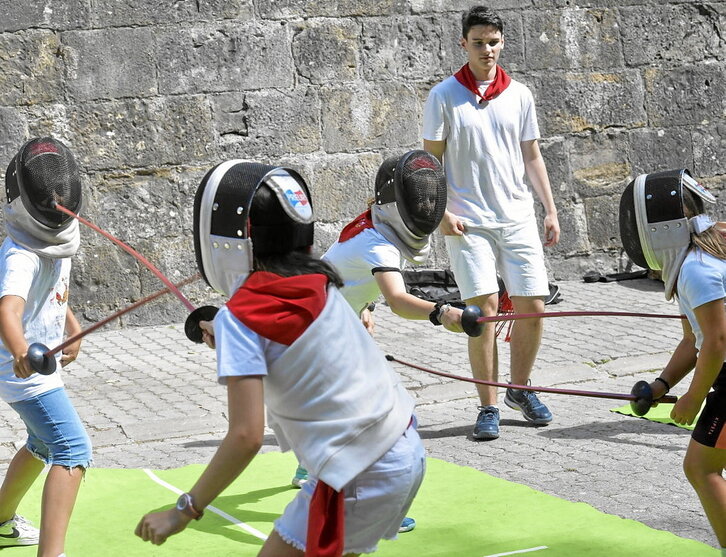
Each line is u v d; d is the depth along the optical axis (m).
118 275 9.45
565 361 7.90
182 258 9.62
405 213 4.49
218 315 2.89
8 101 9.05
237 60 9.62
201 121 9.56
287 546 2.97
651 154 11.02
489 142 6.21
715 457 3.87
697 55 11.07
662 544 4.43
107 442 6.29
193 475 5.60
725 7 11.10
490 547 4.48
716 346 3.75
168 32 9.41
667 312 9.48
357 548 3.02
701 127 11.16
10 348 3.83
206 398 7.14
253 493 5.30
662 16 10.91
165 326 9.53
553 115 10.66
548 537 4.57
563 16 10.58
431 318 4.20
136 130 9.40
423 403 7.04
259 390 2.83
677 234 3.86
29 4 9.02
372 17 9.97
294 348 2.87
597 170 10.85
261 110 9.73
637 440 6.00
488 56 6.25
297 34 9.77
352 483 2.93
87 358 8.38
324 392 2.90
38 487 5.38
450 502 5.05
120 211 9.43
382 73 10.05
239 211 2.93
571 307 9.72
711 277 3.75
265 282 2.91
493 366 6.18
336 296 3.02
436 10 10.15
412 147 10.20
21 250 4.03
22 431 6.45
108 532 4.79
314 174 9.95
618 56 10.80
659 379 4.09
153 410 6.88
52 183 4.02
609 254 10.98
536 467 5.59
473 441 6.12
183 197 9.58
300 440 2.93
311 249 3.12
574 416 6.57
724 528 3.90
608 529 4.62
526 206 6.31
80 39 9.18
